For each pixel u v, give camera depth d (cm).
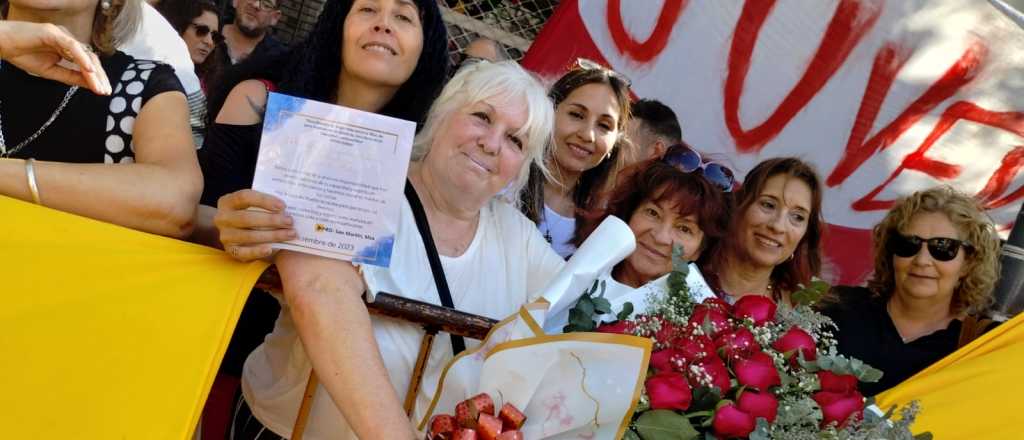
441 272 251
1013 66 405
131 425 208
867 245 402
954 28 403
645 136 388
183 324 215
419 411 246
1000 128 408
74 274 215
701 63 395
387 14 311
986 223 394
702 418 223
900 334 395
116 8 263
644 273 379
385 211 219
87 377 209
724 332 237
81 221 221
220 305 218
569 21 390
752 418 220
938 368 293
